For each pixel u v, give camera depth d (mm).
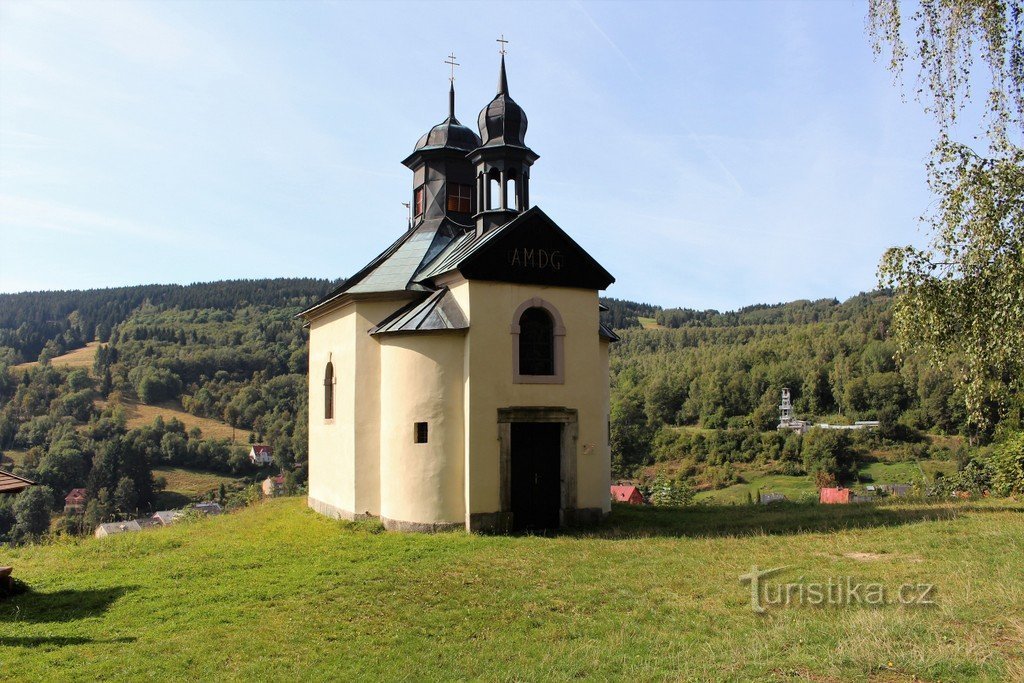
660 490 56250
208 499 70188
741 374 104000
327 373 22656
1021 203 13523
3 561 16312
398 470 18422
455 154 24812
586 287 19375
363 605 11734
